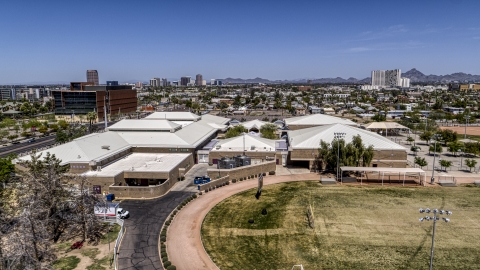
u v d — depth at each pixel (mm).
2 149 117750
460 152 109500
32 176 47969
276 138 116125
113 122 187500
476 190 69688
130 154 89562
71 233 49969
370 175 80938
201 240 48031
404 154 83250
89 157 74562
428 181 76500
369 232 50188
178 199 64688
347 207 60250
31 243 38969
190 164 88125
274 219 55281
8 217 45125
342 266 41031
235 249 45469
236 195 67438
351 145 79625
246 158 83812
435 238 48094
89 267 40531
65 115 192500
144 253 44344
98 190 67438
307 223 53500
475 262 41594
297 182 76312
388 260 42312
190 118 132250
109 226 52531
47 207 47062
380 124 143625
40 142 132125
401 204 61562
